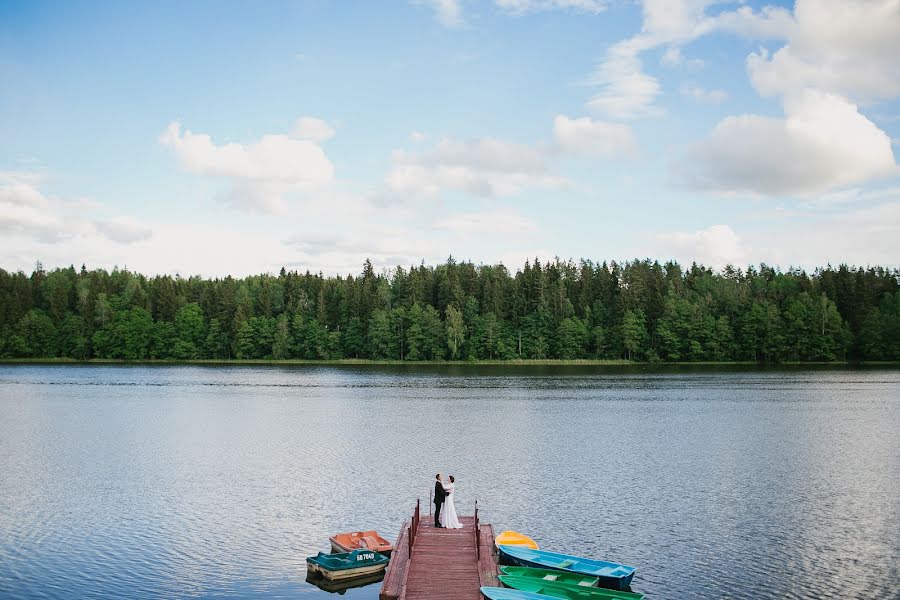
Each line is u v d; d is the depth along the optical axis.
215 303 167.12
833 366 142.38
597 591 20.30
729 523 30.00
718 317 155.62
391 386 100.31
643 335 151.12
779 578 23.69
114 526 29.70
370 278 186.00
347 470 41.09
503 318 158.88
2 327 159.38
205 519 30.72
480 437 53.34
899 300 152.00
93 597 22.16
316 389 95.56
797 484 37.16
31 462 43.53
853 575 23.94
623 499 34.06
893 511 31.84
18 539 27.92
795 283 173.25
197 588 22.91
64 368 140.88
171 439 52.62
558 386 98.75
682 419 63.16
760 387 95.19
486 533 26.73
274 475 39.69
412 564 22.91
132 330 160.38
